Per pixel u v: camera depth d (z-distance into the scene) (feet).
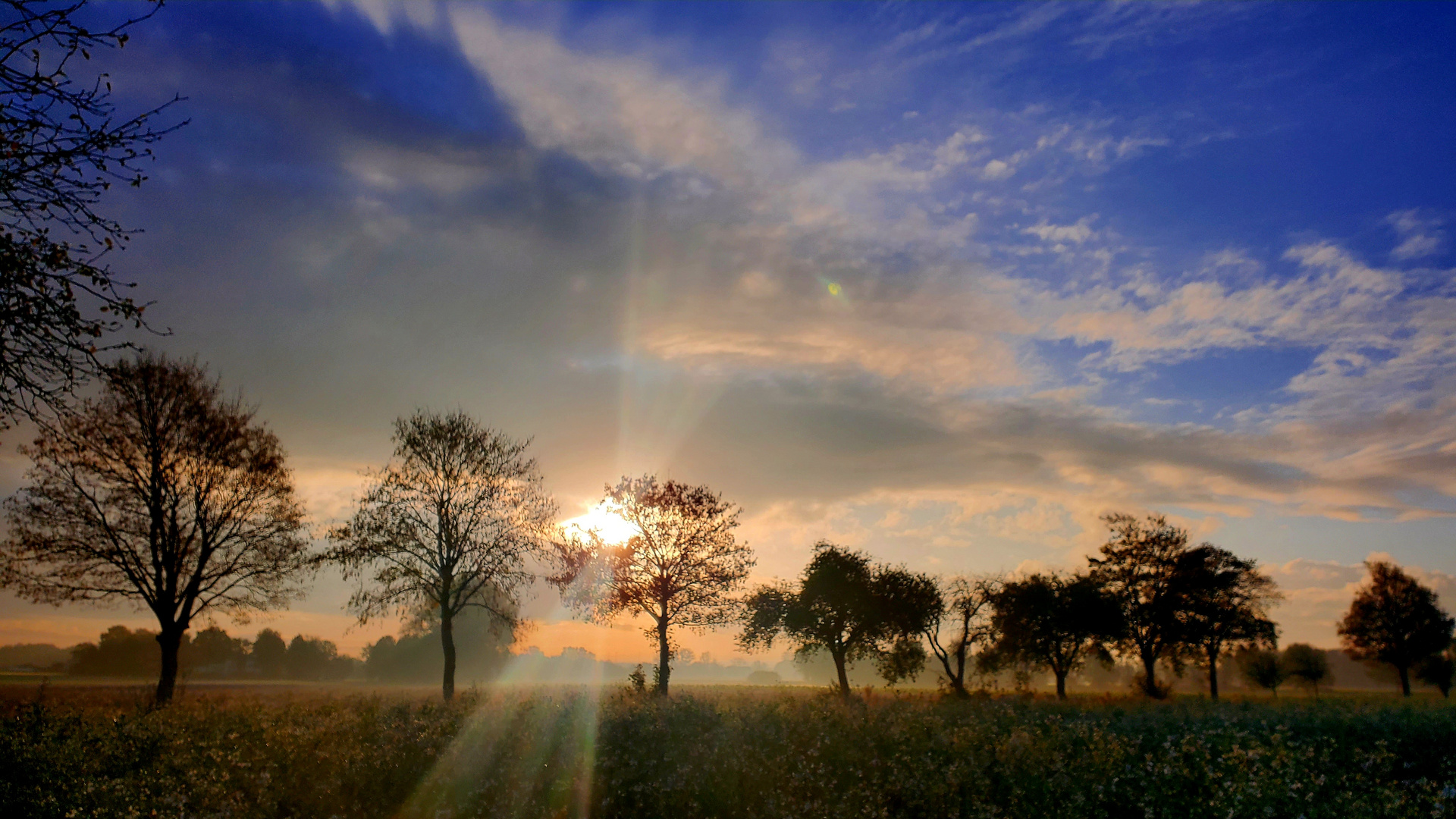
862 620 159.53
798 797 38.22
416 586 117.70
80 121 30.91
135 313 33.14
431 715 57.00
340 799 37.68
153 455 107.55
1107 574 195.11
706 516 129.90
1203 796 35.37
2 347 31.76
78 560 104.32
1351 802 32.37
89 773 38.04
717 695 105.29
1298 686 300.61
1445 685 267.18
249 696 116.16
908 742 46.70
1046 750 43.04
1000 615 178.19
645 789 39.29
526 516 123.65
